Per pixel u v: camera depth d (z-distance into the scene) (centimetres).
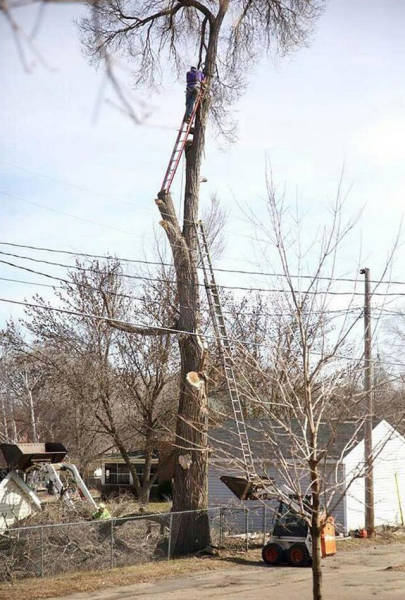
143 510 2509
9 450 2211
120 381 3192
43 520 2005
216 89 2212
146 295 3167
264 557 2011
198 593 1620
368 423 1966
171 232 2134
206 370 2145
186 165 2178
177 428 2134
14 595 1591
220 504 2556
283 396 952
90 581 1736
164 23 2116
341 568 1981
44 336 3206
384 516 2838
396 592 1627
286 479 941
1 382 4003
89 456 3391
